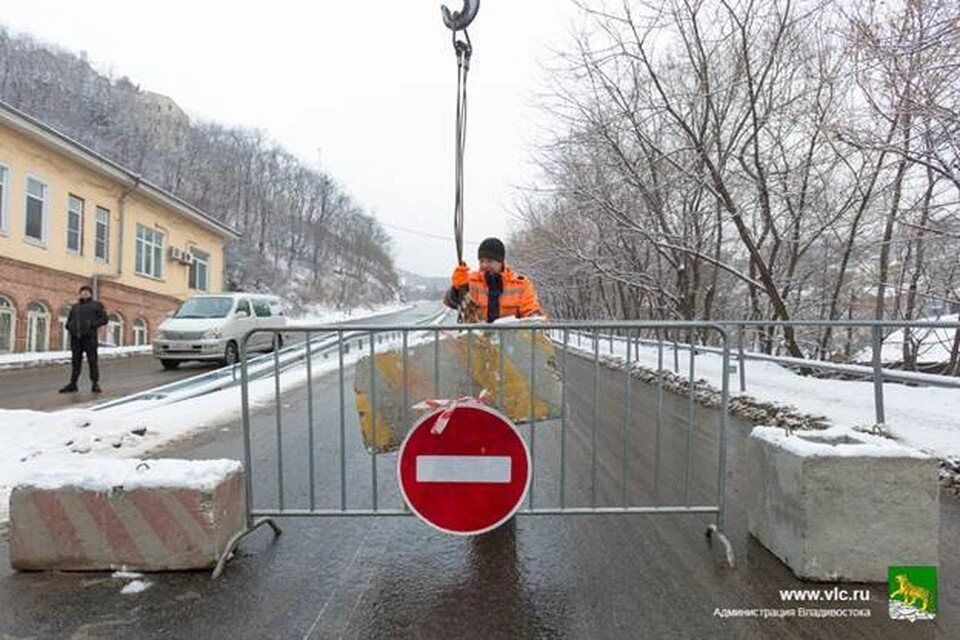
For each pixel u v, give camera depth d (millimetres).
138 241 26109
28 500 3596
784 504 3670
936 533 3373
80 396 11398
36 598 3295
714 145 14602
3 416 6973
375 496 3990
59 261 20781
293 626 3018
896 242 12695
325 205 97938
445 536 4211
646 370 14172
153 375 14977
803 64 13203
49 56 60562
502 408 4156
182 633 2951
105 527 3584
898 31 9148
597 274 20859
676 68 14945
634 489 5363
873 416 7133
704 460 6445
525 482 3502
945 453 5523
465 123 4648
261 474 5801
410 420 4062
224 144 83938
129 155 63844
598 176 17312
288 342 19141
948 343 13391
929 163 9680
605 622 3041
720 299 20859
